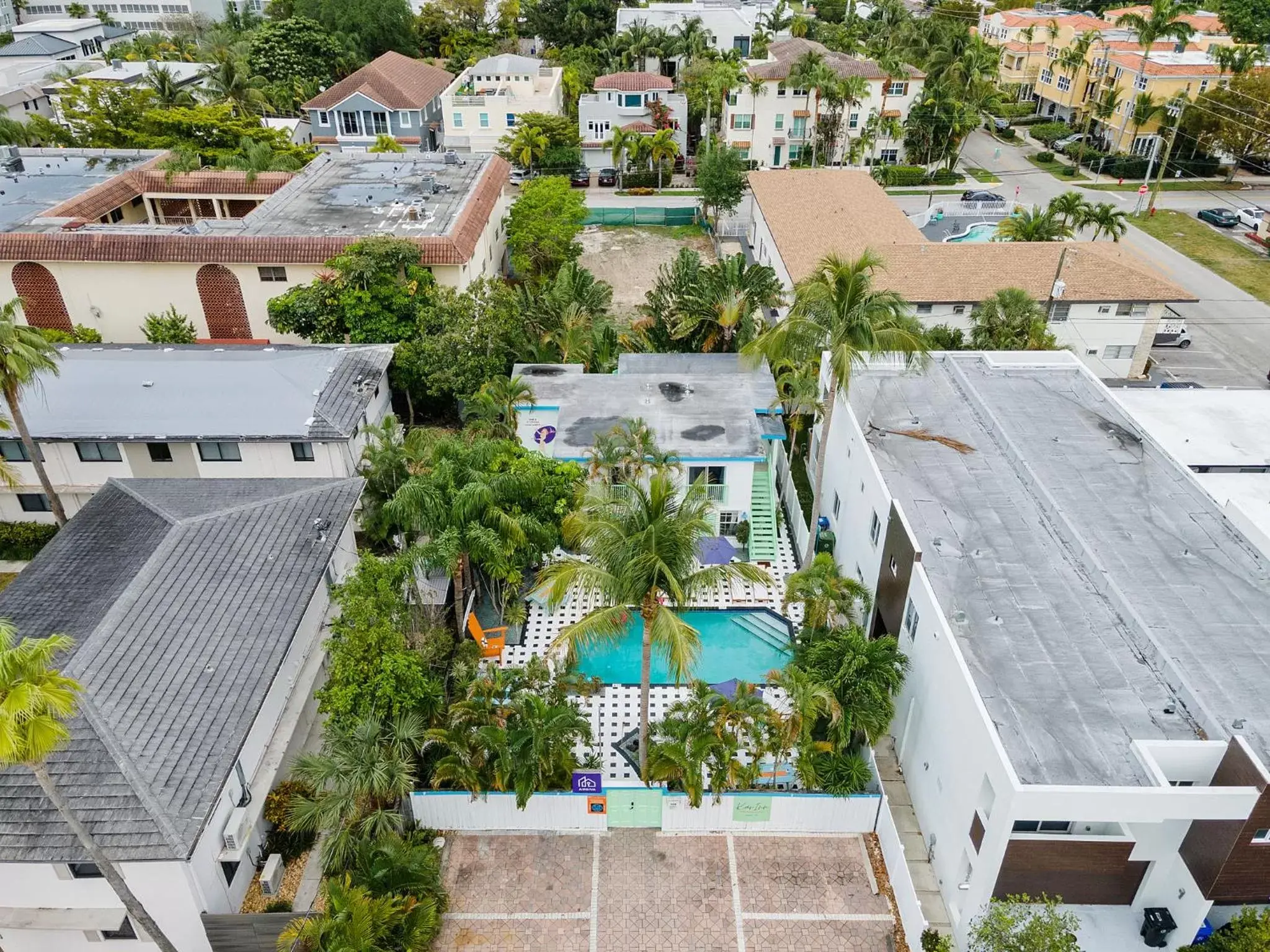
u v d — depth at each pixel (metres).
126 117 68.62
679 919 22.75
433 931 21.62
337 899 19.41
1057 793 18.34
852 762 24.59
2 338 28.33
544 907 22.98
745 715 23.92
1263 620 23.89
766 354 31.38
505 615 31.64
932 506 28.56
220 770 20.64
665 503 22.41
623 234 71.81
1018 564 26.14
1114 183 84.06
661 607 22.09
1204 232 72.12
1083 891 20.72
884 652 24.41
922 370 35.25
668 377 40.19
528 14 116.81
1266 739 20.12
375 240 42.72
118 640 23.11
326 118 82.62
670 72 101.19
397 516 27.55
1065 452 31.55
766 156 84.31
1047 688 21.88
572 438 35.22
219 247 45.03
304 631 27.22
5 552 35.16
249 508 28.89
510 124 83.19
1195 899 19.91
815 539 34.06
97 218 52.66
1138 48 91.81
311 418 34.62
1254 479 34.00
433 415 44.50
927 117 80.56
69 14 125.75
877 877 23.73
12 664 15.19
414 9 127.75
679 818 24.88
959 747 21.69
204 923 20.58
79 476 34.81
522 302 44.53
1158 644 22.77
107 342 48.12
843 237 53.34
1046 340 42.72
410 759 23.83
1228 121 79.75
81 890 20.34
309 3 102.50
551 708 24.39
